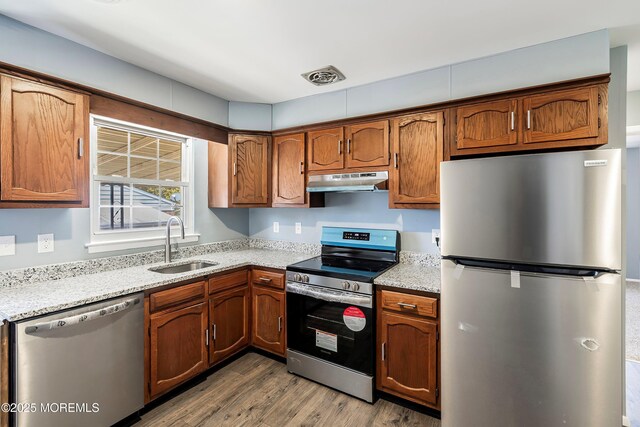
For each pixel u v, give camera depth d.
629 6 1.62
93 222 2.31
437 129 2.23
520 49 2.10
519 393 1.57
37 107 1.72
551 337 1.49
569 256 1.45
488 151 2.05
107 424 1.76
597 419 1.43
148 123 2.39
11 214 1.87
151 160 2.71
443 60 2.27
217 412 2.04
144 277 2.12
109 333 1.77
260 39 1.97
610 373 1.40
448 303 1.76
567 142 1.82
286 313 2.55
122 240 2.45
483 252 1.65
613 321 1.39
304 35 1.93
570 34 1.91
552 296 1.49
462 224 1.71
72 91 1.87
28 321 1.47
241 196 2.99
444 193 1.76
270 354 2.79
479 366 1.67
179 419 1.97
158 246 2.70
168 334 2.10
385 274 2.25
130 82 2.30
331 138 2.73
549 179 1.49
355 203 2.92
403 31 1.88
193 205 3.01
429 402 1.95
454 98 2.33
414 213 2.63
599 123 1.75
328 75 2.53
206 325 2.36
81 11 1.68
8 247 1.86
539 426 1.53
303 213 3.24
